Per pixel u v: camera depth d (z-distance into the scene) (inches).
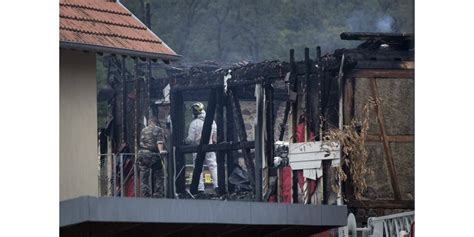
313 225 1104.2
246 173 1566.2
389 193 1558.8
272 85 1567.4
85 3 1215.6
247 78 1563.7
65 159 1202.0
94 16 1215.6
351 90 1561.3
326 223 1115.3
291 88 1565.0
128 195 1498.5
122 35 1227.2
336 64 1561.3
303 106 1565.0
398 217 1557.6
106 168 1486.2
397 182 1558.8
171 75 1520.7
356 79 1561.3
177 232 1107.9
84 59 1215.6
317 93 1562.5
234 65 1561.3
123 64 1488.7
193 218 973.8
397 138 1563.7
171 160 1518.2
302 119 1565.0
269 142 1566.2
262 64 1566.2
